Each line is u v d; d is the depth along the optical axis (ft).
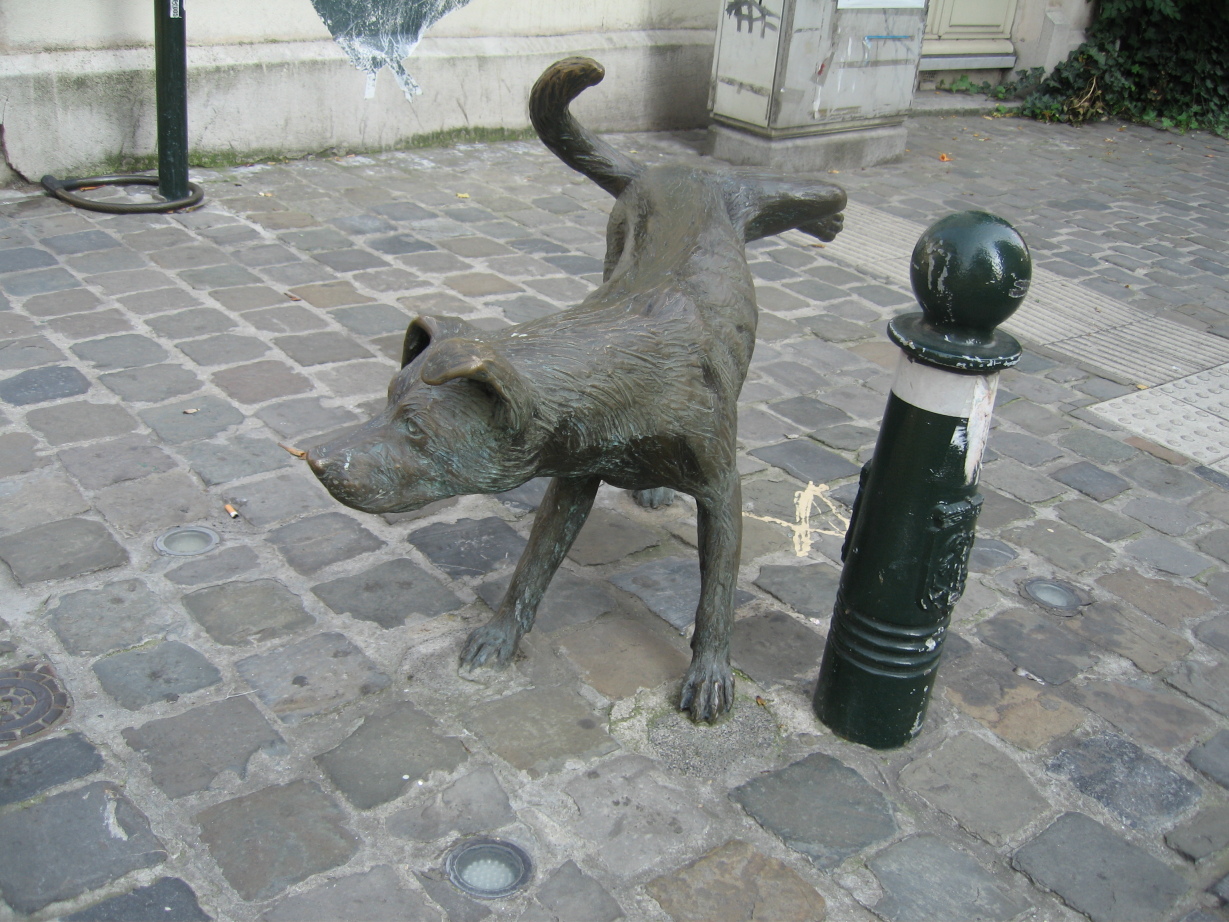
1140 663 10.85
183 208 20.34
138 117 21.53
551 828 8.20
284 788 8.34
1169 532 13.28
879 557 8.86
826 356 17.39
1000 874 8.23
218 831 7.89
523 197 23.38
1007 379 17.26
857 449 14.60
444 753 8.82
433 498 7.18
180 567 10.80
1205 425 16.17
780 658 10.44
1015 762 9.39
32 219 19.08
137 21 21.04
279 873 7.61
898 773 9.15
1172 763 9.55
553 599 10.98
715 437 8.61
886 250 22.47
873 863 8.19
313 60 23.41
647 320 8.34
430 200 22.53
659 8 29.30
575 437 7.72
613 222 10.68
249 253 18.71
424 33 25.11
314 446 6.81
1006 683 10.39
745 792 8.75
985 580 12.02
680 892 7.75
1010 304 8.07
